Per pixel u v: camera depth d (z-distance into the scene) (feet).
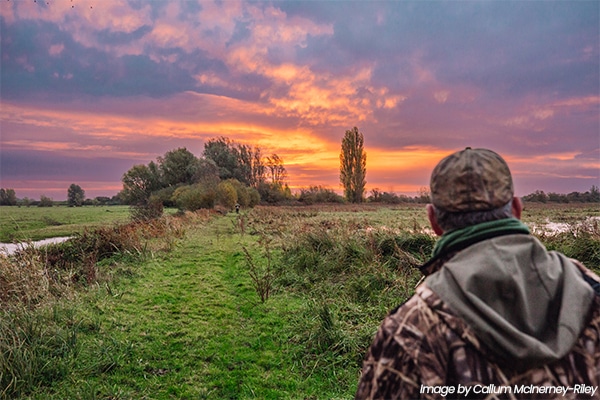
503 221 3.45
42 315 16.99
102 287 24.03
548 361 2.82
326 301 19.30
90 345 15.74
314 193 212.02
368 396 3.42
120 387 12.93
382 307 18.40
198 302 21.88
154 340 16.63
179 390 12.84
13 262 21.88
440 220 3.71
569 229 29.60
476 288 3.16
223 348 15.90
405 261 23.57
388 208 156.35
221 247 41.11
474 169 3.48
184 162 184.96
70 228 79.10
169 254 36.27
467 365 3.01
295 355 15.07
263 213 97.76
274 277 26.09
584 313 3.11
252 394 12.64
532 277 3.21
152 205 76.79
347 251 26.78
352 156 216.13
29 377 12.66
